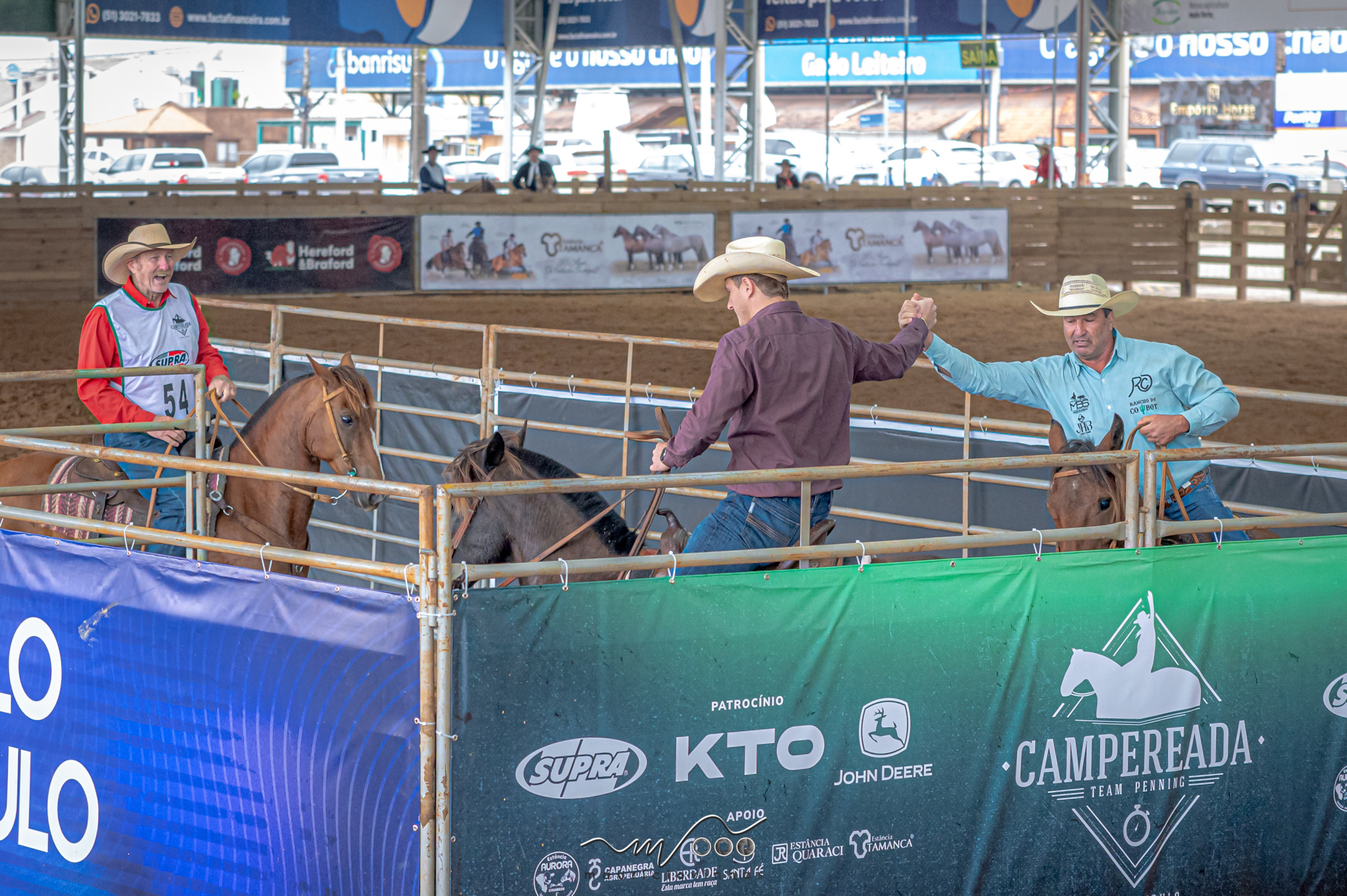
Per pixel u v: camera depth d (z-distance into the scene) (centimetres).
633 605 386
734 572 469
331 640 383
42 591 447
